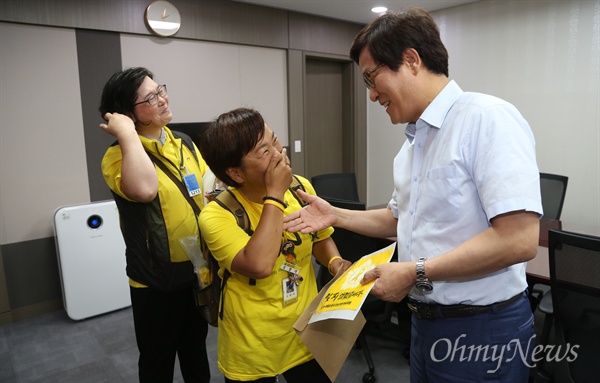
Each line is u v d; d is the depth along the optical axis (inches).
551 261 56.9
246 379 44.9
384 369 90.3
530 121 156.6
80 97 121.6
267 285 43.5
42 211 118.4
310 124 195.6
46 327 113.0
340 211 48.0
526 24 152.5
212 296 53.5
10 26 108.7
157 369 65.5
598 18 135.8
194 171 65.7
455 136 36.8
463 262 33.9
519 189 31.9
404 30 36.3
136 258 62.0
